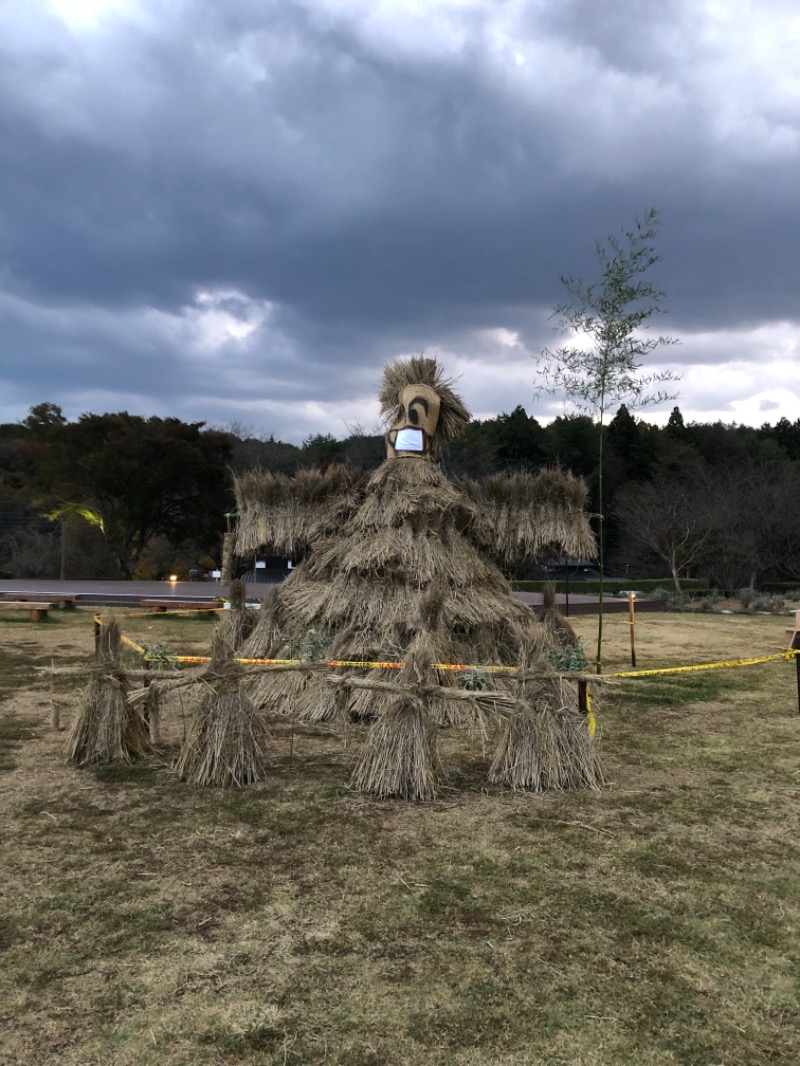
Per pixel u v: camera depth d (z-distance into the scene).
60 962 2.92
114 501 35.00
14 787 4.94
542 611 8.43
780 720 7.12
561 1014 2.64
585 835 4.24
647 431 46.16
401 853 3.96
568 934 3.18
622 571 36.78
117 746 5.46
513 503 8.14
